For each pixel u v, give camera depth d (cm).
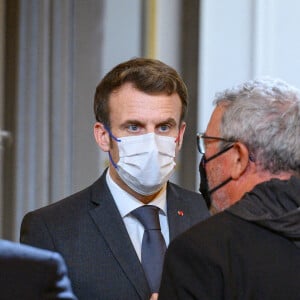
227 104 521
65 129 1093
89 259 595
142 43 1143
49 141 1096
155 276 598
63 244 597
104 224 607
